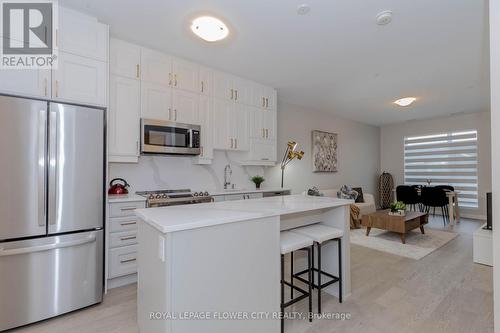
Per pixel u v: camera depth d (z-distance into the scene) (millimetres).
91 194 2166
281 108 5090
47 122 1947
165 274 1280
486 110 5680
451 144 6273
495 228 1138
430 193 5559
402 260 3248
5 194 1784
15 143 1818
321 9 2170
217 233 1441
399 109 5641
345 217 2316
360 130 7027
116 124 2662
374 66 3365
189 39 2713
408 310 2109
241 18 2297
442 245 3861
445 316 2020
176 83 3094
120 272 2469
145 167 3205
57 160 1986
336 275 2354
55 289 1977
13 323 1816
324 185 5977
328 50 2924
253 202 2182
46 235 1946
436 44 2777
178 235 1304
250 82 3922
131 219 2545
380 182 7387
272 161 4242
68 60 2203
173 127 3027
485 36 2605
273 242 1718
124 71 2723
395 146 7301
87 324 1908
